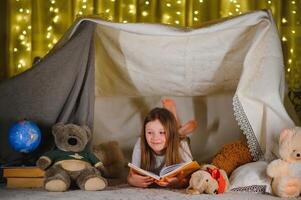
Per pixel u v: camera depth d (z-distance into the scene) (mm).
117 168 2779
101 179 2330
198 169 2352
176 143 2441
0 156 2717
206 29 2566
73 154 2463
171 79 2930
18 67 3730
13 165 2658
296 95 3605
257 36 2551
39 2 3736
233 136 3033
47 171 2391
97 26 2773
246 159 2533
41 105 2703
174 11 3689
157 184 2383
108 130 3117
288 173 2242
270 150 2469
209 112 3072
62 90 2699
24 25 3729
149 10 3688
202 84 2945
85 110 2701
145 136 2471
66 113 2711
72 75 2697
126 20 3693
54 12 3738
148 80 2963
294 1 3633
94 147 2738
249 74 2531
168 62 2834
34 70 2697
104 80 3041
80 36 2680
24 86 2705
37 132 2572
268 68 2525
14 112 2711
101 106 3133
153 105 3111
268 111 2510
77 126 2533
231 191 2328
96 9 3689
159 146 2424
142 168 2473
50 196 2168
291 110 3070
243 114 2516
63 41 2816
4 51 3727
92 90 2725
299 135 2275
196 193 2230
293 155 2254
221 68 2836
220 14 3666
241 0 3664
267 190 2275
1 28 3727
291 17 3641
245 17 2564
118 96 3133
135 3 3686
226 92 3041
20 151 2576
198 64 2826
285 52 3635
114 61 2908
